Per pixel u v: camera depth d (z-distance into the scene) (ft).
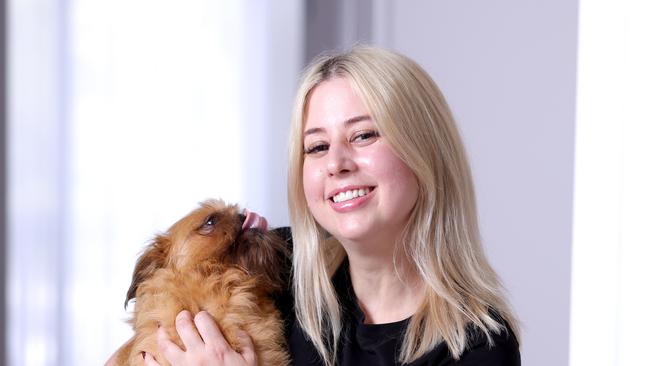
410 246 6.20
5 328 14.26
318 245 6.54
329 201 6.11
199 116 15.83
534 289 11.81
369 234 5.96
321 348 6.21
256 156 16.21
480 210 12.80
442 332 5.83
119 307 14.90
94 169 14.89
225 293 6.86
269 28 16.38
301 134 6.38
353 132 5.96
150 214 15.28
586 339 10.82
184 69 15.71
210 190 15.87
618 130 10.48
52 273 14.53
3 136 14.23
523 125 12.05
